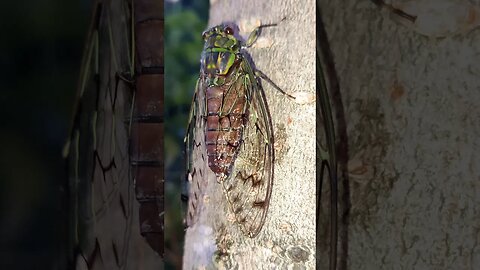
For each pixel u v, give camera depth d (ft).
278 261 0.68
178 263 0.78
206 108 0.76
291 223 0.67
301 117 0.68
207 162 0.78
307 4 0.68
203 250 0.77
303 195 0.67
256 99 0.72
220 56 0.74
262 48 0.72
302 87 0.68
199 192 0.78
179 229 0.78
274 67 0.70
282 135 0.69
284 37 0.70
